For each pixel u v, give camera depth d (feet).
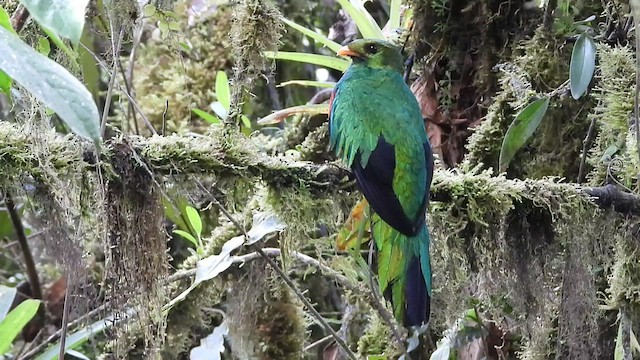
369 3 33.78
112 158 14.52
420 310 15.89
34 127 13.76
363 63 18.08
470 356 22.11
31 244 31.55
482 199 16.84
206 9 30.78
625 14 19.76
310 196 16.14
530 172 22.21
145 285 15.12
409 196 15.89
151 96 30.58
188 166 15.08
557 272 18.30
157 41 30.96
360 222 16.78
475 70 23.40
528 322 18.03
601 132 19.93
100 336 25.58
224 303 25.54
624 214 17.47
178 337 21.44
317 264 20.48
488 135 21.81
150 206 14.89
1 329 15.72
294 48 33.86
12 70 7.23
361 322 25.64
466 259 17.54
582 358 17.54
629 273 17.52
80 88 7.22
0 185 13.97
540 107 19.15
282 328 21.11
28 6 7.48
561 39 21.66
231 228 21.35
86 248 16.43
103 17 19.07
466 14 23.17
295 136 28.17
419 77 24.16
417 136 16.44
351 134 16.53
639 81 15.55
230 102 16.52
